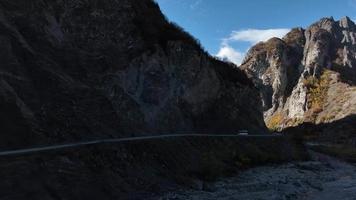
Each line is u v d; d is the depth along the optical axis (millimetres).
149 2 67375
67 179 22469
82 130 32844
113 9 55875
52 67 36031
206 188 34469
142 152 34531
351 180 49219
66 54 43125
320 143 129875
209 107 72375
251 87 93812
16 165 19500
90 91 38156
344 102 184875
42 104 30719
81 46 48469
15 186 18609
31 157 20953
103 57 50031
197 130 65062
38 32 39906
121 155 30891
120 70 51375
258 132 84062
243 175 45375
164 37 63938
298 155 75375
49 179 21000
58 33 44031
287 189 36500
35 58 34000
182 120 61000
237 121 78625
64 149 24344
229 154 52125
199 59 68875
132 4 60594
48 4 44812
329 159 84062
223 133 70938
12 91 26297
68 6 48750
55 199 20359
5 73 29000
